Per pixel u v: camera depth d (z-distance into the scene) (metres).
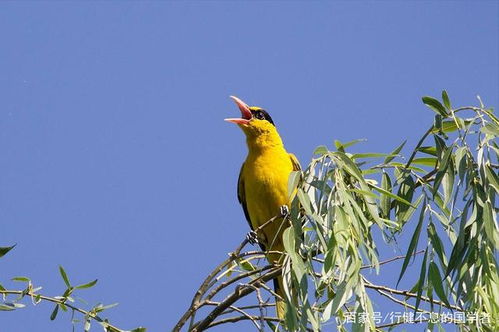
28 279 11.05
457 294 10.01
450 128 11.20
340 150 10.98
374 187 10.83
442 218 10.42
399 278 9.91
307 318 9.27
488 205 9.74
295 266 9.46
